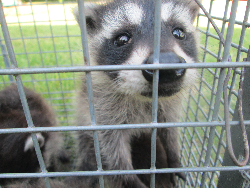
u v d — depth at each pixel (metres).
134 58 0.12
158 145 0.17
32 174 0.08
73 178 0.16
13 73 0.07
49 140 0.18
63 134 0.22
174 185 0.18
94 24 0.16
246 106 0.09
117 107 0.15
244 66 0.07
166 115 0.17
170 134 0.18
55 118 0.20
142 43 0.12
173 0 0.15
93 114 0.07
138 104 0.15
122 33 0.13
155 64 0.07
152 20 0.13
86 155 0.17
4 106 0.16
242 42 0.10
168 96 0.11
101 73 0.15
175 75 0.10
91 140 0.16
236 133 0.10
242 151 0.10
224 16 0.12
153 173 0.08
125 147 0.16
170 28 0.13
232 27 0.07
